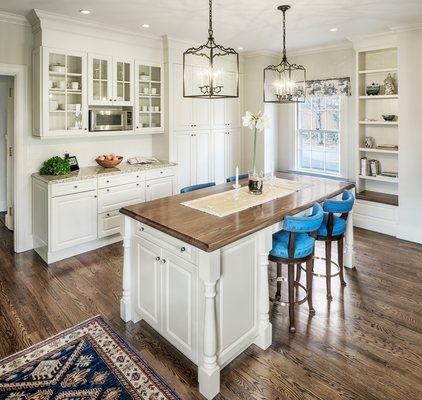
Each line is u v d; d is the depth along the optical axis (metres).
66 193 4.09
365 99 5.36
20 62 4.18
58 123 4.30
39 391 2.19
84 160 4.89
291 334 2.77
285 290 3.47
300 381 2.28
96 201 4.37
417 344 2.63
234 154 6.41
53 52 4.07
